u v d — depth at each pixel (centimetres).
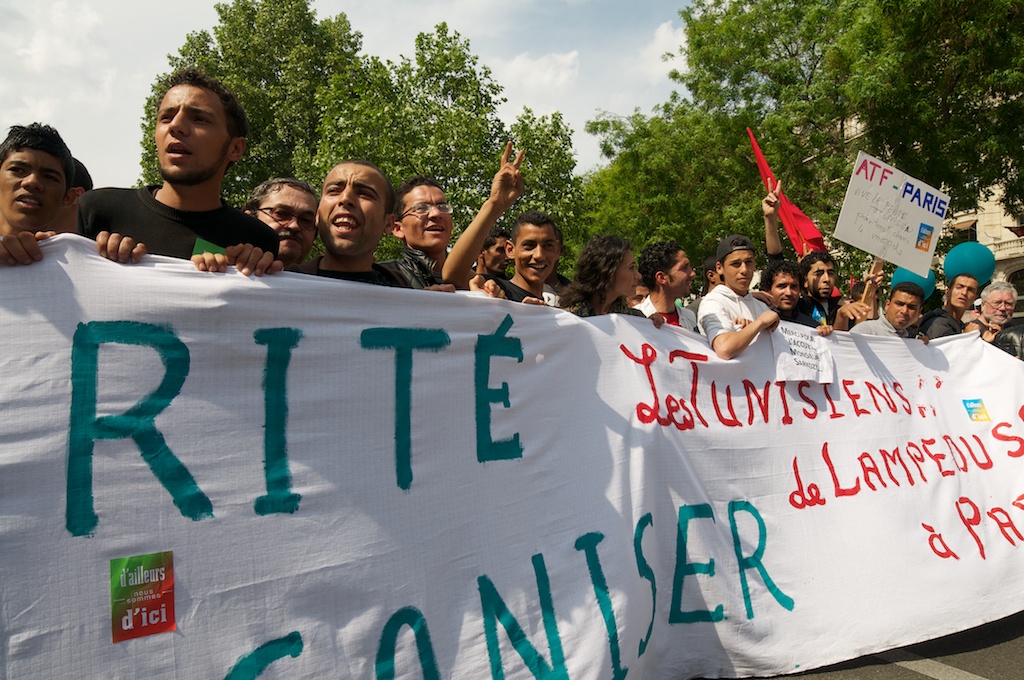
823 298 573
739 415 387
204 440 240
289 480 251
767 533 372
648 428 348
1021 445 475
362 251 304
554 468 314
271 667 234
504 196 372
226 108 288
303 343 262
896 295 504
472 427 296
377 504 267
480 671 268
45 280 226
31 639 206
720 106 1939
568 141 1927
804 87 1766
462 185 1814
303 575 246
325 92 1983
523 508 300
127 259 239
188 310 243
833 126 1798
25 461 214
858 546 391
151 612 222
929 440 447
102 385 228
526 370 318
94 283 232
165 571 226
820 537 384
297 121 3041
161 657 221
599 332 350
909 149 1573
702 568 346
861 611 373
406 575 265
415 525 273
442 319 296
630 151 1981
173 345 239
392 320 283
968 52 1492
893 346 461
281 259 367
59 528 215
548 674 279
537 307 327
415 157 1784
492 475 296
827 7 1817
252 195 389
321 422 262
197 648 226
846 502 401
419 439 281
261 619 237
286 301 261
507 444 304
